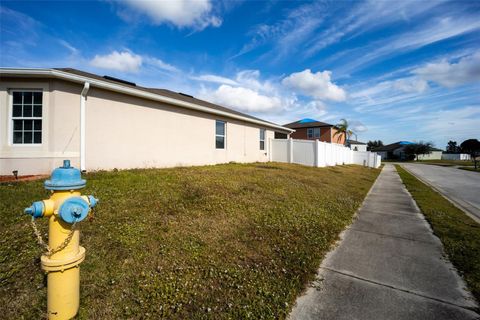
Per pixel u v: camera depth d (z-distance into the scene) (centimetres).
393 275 326
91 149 794
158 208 504
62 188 191
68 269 206
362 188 1128
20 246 330
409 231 515
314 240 435
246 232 443
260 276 309
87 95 782
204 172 941
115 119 857
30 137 720
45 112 712
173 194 598
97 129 808
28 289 254
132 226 410
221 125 1387
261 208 581
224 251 367
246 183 819
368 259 375
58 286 204
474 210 770
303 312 248
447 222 579
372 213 674
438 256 387
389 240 460
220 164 1329
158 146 1005
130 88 856
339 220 570
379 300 269
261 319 234
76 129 757
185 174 849
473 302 268
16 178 659
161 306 245
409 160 6141
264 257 360
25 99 718
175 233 406
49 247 203
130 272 297
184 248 363
